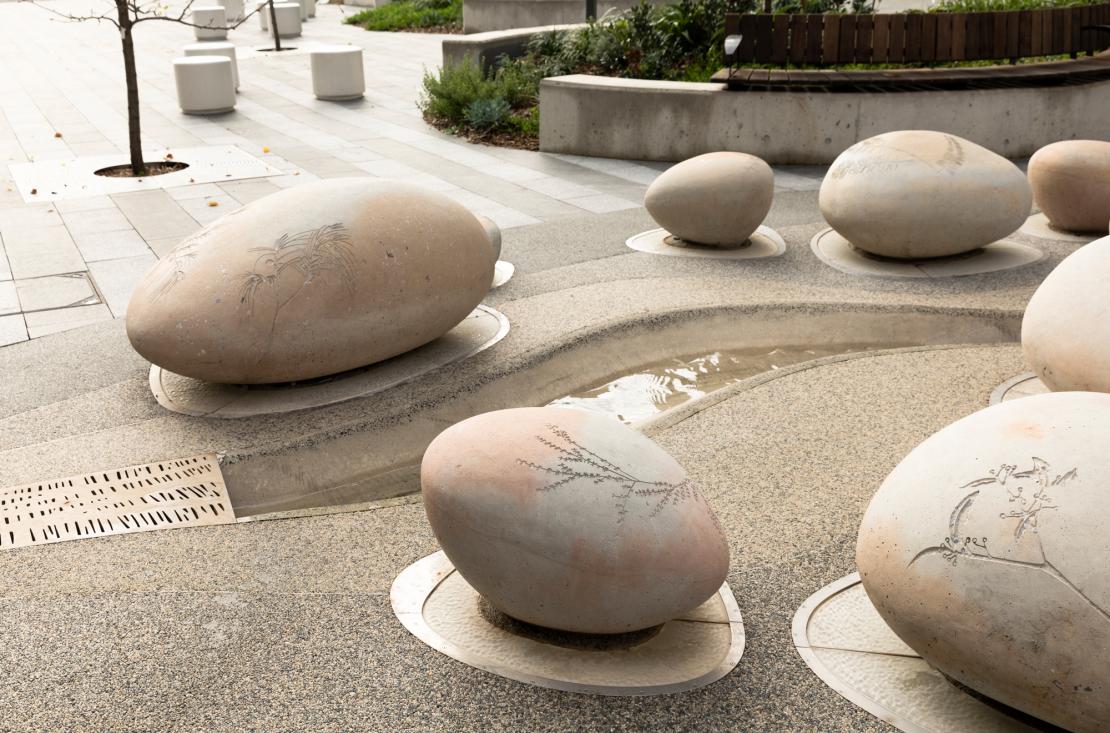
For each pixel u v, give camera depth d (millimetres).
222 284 5051
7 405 5457
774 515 4176
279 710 3020
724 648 3283
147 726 2959
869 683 3104
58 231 9117
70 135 13875
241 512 4734
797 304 6758
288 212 5262
